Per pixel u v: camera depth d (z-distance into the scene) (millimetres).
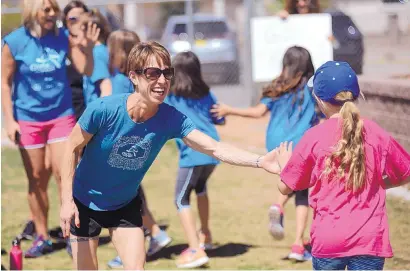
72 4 10273
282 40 17703
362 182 6066
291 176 6320
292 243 10930
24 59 9953
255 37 17797
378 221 6086
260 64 18047
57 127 10141
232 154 6648
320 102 6438
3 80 10078
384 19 31094
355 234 6027
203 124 9781
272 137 9742
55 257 10484
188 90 9719
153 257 10438
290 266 9820
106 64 10164
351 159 6039
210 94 9977
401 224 11109
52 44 10039
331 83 6297
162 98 6391
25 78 10047
